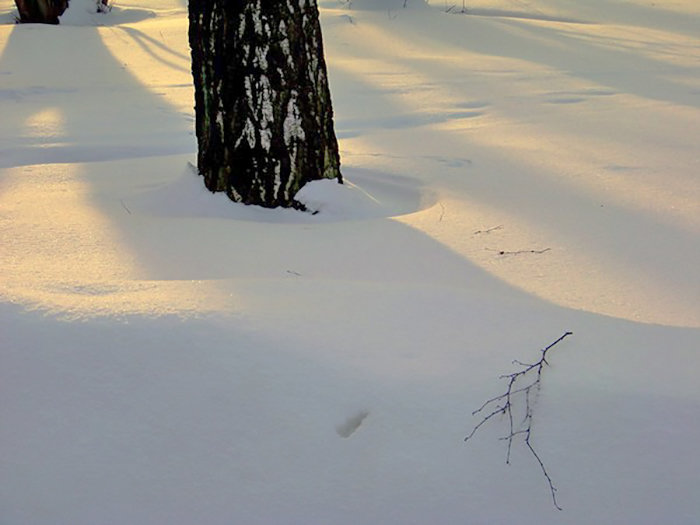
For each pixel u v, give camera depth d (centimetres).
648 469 154
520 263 310
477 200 398
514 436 160
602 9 1305
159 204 389
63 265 288
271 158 373
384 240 333
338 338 186
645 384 174
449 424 162
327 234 340
